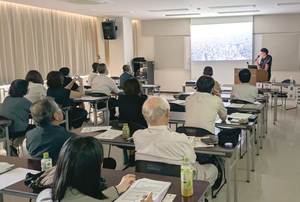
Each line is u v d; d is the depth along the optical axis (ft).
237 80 23.62
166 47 35.53
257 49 32.42
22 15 23.25
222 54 33.42
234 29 32.48
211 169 7.84
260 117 14.73
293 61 31.09
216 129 10.58
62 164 3.99
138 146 6.99
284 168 12.43
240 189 10.53
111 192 5.03
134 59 33.91
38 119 7.25
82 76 30.66
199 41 33.94
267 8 26.25
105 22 30.73
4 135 11.91
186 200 5.08
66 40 28.22
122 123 10.13
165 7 25.00
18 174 6.34
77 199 4.00
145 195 5.04
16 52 23.02
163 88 36.58
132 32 35.78
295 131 18.19
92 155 4.01
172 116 12.06
